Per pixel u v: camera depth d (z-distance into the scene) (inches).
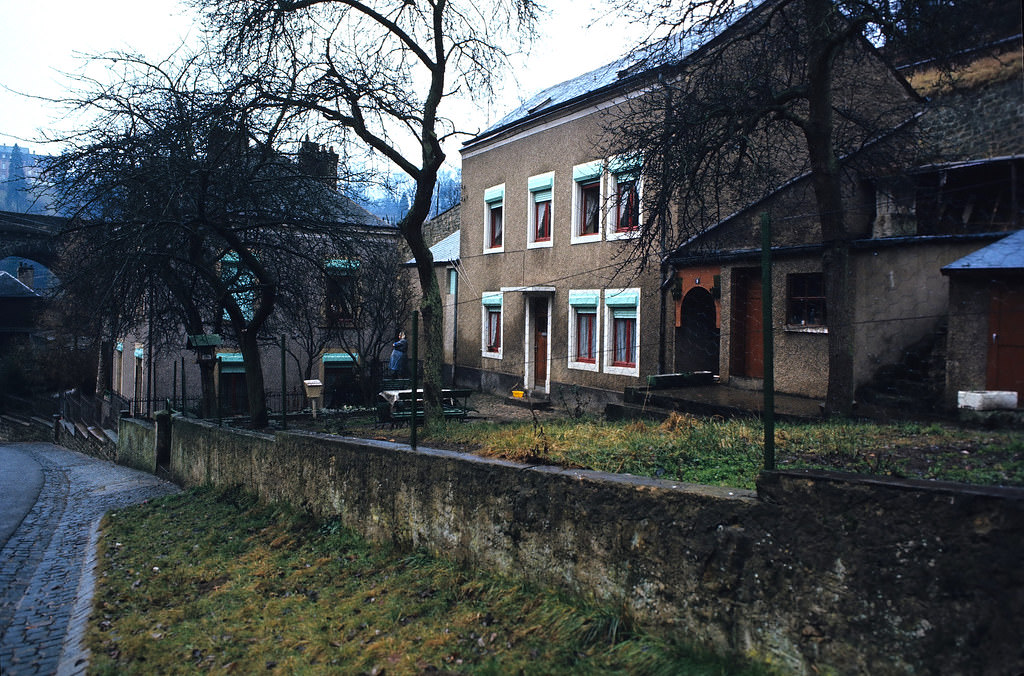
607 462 225.1
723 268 537.6
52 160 485.1
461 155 895.1
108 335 590.9
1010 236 329.1
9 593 314.0
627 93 559.5
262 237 586.2
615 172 530.9
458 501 249.6
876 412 353.4
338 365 1000.2
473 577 233.6
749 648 151.7
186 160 478.6
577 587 196.7
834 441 245.9
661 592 171.3
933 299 395.9
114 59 480.4
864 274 430.9
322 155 534.9
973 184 479.2
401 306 922.7
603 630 177.5
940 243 392.5
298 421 607.2
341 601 243.3
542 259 741.9
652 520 175.3
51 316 1251.2
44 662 231.5
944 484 132.4
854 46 397.4
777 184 478.0
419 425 435.8
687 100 425.4
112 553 362.0
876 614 133.3
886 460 205.0
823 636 139.9
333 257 615.5
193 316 654.5
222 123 452.4
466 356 896.3
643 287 608.4
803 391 475.2
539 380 761.6
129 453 817.5
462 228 898.7
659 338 591.5
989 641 119.7
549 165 726.5
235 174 512.4
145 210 492.7
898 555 131.8
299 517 365.4
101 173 488.4
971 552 123.1
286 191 552.1
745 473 205.2
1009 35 402.6
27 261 1899.6
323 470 351.6
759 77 410.6
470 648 187.6
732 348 532.1
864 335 428.8
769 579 149.8
